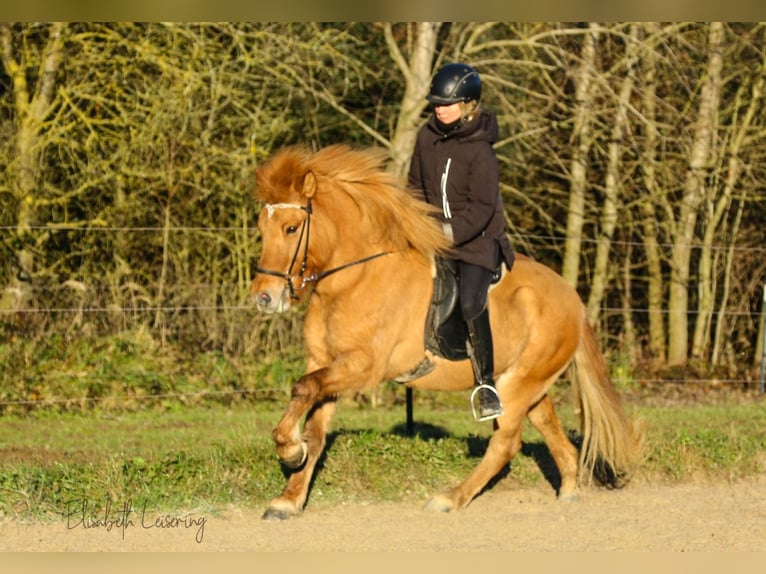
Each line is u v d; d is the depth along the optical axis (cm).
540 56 1773
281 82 1655
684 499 895
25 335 1465
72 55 1606
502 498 889
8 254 1573
